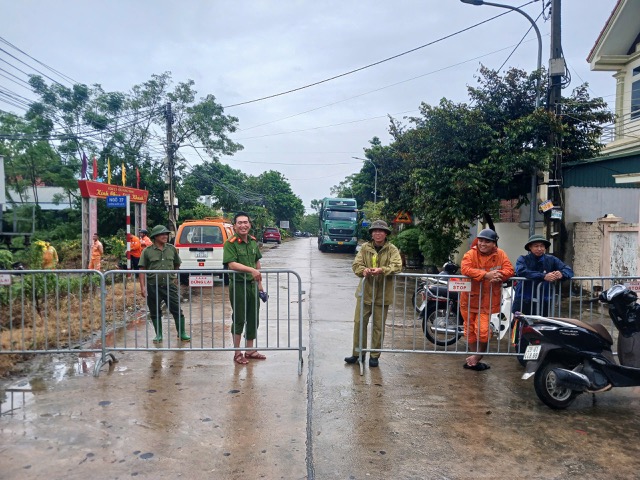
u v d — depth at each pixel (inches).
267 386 199.8
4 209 843.4
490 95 479.8
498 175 461.4
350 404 183.3
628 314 183.3
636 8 595.2
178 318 270.2
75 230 937.5
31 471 132.0
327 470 135.5
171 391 192.9
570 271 223.0
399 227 965.2
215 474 131.9
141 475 130.8
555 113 435.8
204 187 1722.4
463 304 230.5
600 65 672.4
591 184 498.0
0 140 882.8
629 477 134.0
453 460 141.9
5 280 219.5
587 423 169.8
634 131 625.6
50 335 266.5
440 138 473.4
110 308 362.0
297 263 856.9
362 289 225.8
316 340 282.5
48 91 961.5
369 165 1449.3
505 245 602.9
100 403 179.8
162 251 267.1
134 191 700.7
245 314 226.2
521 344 224.7
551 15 430.3
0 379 206.1
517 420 171.5
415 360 244.2
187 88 1103.6
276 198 2723.9
